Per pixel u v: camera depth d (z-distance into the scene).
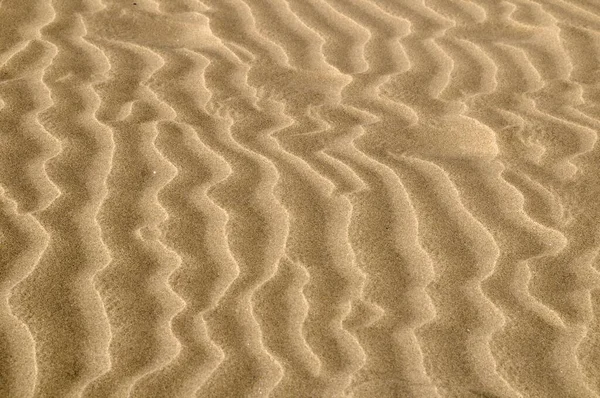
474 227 3.46
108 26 5.11
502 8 5.38
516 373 2.81
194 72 4.65
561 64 4.77
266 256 3.31
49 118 4.18
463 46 4.94
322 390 2.74
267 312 3.04
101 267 3.23
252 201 3.61
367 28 5.13
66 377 2.79
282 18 5.25
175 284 3.16
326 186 3.71
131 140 4.02
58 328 2.96
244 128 4.14
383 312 3.05
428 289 3.15
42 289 3.12
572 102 4.40
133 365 2.83
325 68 4.72
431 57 4.83
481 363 2.85
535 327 2.98
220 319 3.01
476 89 4.52
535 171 3.82
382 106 4.36
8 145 3.95
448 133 4.13
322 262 3.28
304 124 4.19
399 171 3.81
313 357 2.87
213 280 3.19
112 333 2.95
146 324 2.99
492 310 3.06
